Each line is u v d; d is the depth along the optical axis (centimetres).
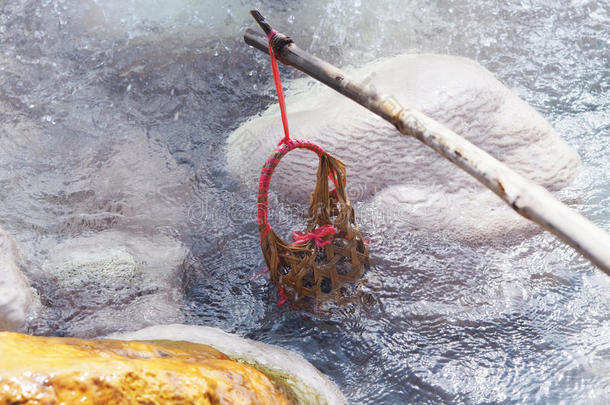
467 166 144
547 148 291
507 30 419
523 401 200
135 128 352
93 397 141
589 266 250
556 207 128
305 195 287
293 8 458
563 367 210
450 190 279
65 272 251
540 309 233
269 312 238
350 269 246
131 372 147
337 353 221
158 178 312
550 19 425
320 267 232
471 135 289
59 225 282
